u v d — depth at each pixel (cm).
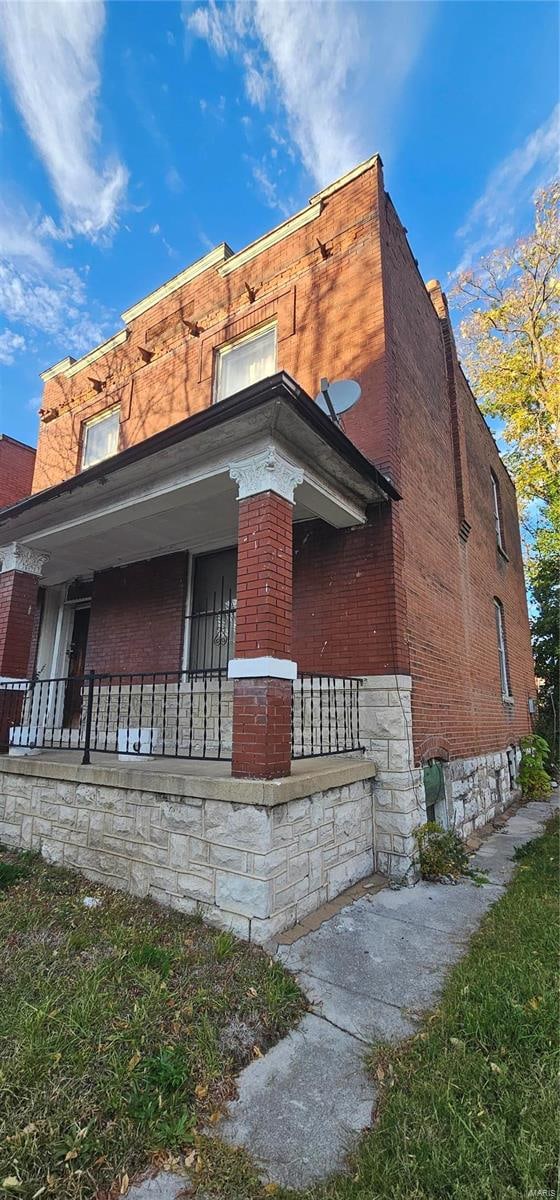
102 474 504
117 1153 183
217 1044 244
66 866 485
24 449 1312
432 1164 176
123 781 441
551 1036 241
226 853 366
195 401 773
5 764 573
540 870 515
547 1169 171
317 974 316
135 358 895
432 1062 232
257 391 370
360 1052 249
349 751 499
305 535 596
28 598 673
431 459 737
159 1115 200
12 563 666
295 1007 281
